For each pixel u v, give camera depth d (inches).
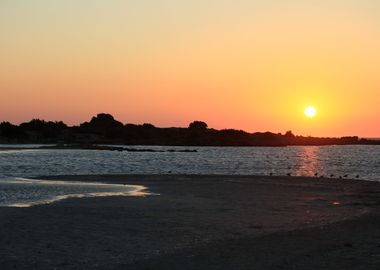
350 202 1312.7
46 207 1123.9
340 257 658.8
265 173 2930.6
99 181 1964.8
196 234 832.3
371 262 629.3
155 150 7209.6
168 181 1980.8
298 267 614.2
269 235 817.5
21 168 2947.8
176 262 643.5
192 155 5880.9
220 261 648.4
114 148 7057.1
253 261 645.9
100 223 926.4
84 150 6569.9
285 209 1162.6
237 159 5049.2
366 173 3090.6
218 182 1941.4
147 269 611.8
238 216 1039.0
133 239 787.4
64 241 765.3
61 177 2151.8
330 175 2807.6
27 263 634.2
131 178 2118.6
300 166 3870.6
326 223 946.1
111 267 620.1
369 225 906.7
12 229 850.1
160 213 1067.9
